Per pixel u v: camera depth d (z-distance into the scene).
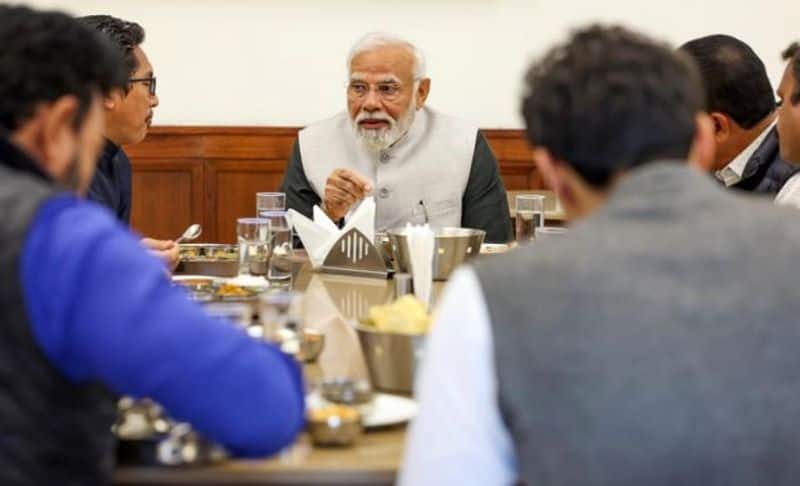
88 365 1.47
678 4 5.45
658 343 1.27
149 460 1.63
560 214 4.16
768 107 3.12
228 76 5.42
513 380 1.30
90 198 3.32
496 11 5.42
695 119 1.40
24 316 1.43
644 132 1.36
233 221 5.45
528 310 1.30
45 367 1.45
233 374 1.52
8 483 1.44
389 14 5.41
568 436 1.28
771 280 1.29
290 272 3.15
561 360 1.28
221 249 3.51
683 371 1.26
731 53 3.10
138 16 5.35
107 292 1.45
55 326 1.43
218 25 5.38
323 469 1.63
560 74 1.40
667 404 1.26
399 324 2.04
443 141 4.01
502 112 5.48
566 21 5.45
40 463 1.46
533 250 1.35
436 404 1.35
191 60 5.39
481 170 4.03
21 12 1.59
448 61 5.46
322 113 5.45
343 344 2.39
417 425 1.38
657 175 1.36
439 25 5.43
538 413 1.30
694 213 1.33
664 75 1.38
